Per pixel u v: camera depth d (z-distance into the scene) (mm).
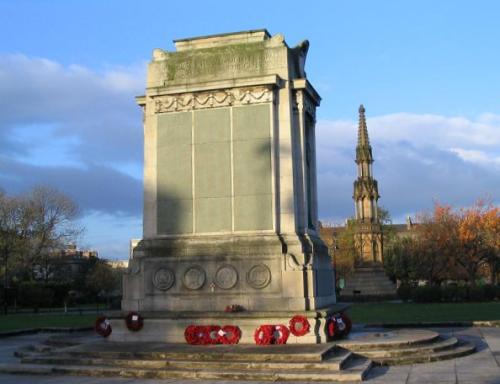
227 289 20719
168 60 22844
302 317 19125
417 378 15508
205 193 21766
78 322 37719
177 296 21172
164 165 22312
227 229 21359
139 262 21766
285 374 15625
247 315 19609
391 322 30969
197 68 22469
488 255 67938
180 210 21906
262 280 20391
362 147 72812
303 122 22250
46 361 18109
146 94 22656
